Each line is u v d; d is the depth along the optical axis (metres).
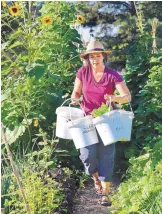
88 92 4.97
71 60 7.02
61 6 6.98
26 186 4.18
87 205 4.98
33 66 5.36
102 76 4.95
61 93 6.16
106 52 4.94
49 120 5.86
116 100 4.86
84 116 5.02
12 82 5.60
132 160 4.42
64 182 4.91
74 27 7.45
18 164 4.80
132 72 6.83
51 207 4.14
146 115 6.34
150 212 3.76
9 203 4.07
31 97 5.68
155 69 6.43
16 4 5.63
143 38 7.07
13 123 5.56
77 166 5.87
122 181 5.83
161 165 4.06
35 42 5.72
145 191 3.95
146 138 5.97
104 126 4.69
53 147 5.73
